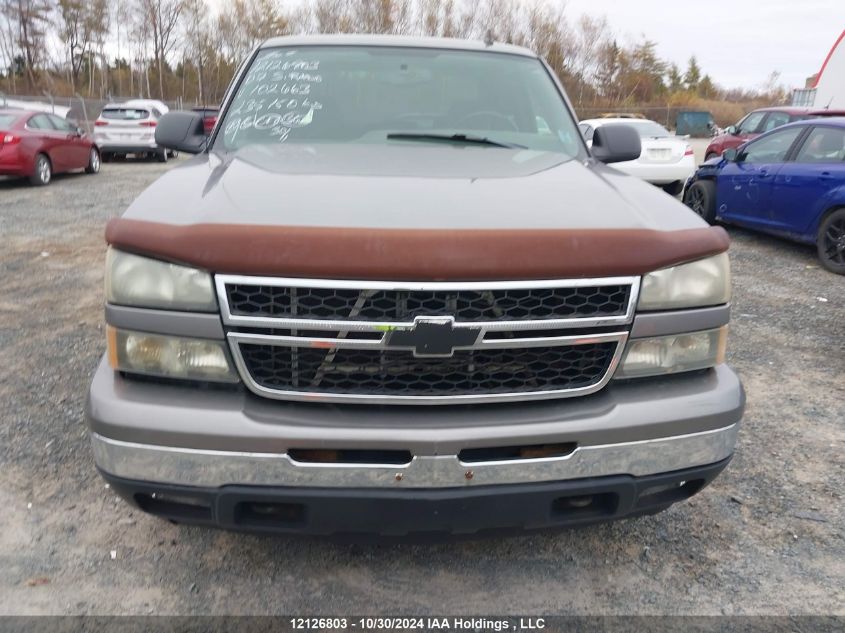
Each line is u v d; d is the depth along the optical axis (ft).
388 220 6.48
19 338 15.48
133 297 6.52
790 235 25.22
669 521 9.35
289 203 6.91
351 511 6.50
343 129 10.28
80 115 108.17
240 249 6.17
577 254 6.37
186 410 6.37
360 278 6.10
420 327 6.18
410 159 9.09
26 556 8.36
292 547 8.68
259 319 6.25
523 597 7.93
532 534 7.16
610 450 6.67
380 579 8.17
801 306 19.26
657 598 7.95
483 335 6.31
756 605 7.86
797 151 25.32
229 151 9.75
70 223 29.32
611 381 6.88
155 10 176.45
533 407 6.68
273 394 6.46
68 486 9.79
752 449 11.21
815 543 8.92
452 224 6.45
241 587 7.98
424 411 6.55
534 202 7.32
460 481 6.48
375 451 6.45
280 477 6.38
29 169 41.22
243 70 11.43
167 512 6.88
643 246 6.57
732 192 28.48
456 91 11.14
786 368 14.65
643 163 38.65
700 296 6.94
